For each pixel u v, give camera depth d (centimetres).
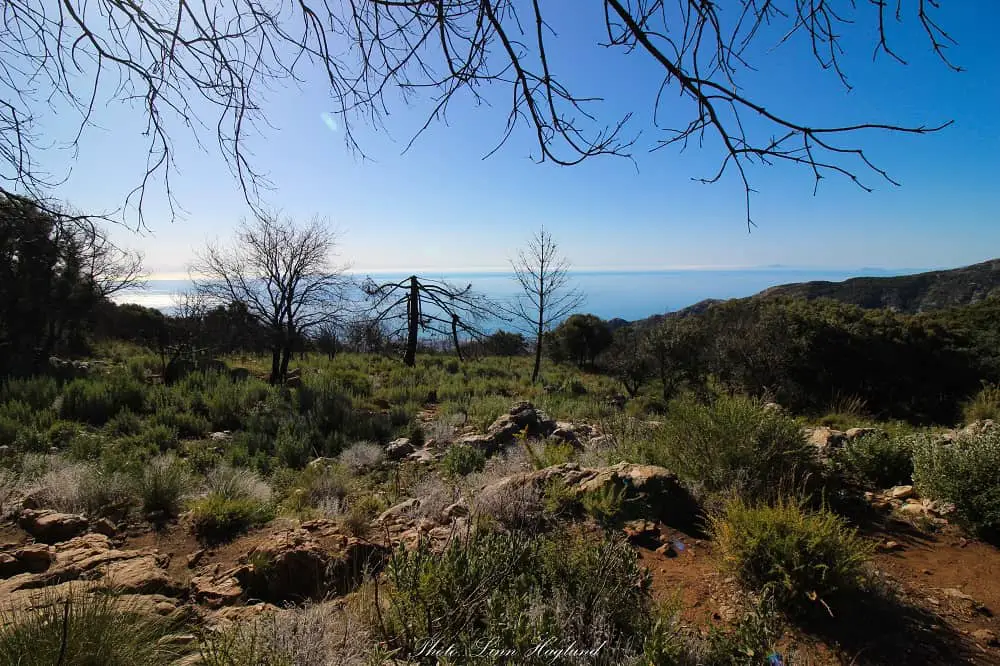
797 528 338
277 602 362
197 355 1817
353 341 1758
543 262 2033
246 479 686
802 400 2027
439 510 527
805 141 143
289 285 1638
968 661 285
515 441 1022
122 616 258
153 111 180
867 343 2247
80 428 989
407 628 276
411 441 1152
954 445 529
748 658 247
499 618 255
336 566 381
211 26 165
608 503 448
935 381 2378
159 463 704
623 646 270
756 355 2102
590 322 3581
